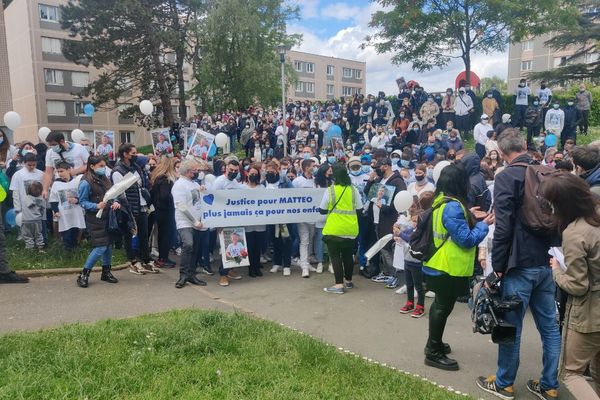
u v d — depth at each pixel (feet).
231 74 99.25
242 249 24.86
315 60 281.74
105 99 101.81
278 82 116.06
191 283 24.29
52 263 26.02
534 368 14.92
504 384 12.93
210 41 96.02
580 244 10.20
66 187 27.37
